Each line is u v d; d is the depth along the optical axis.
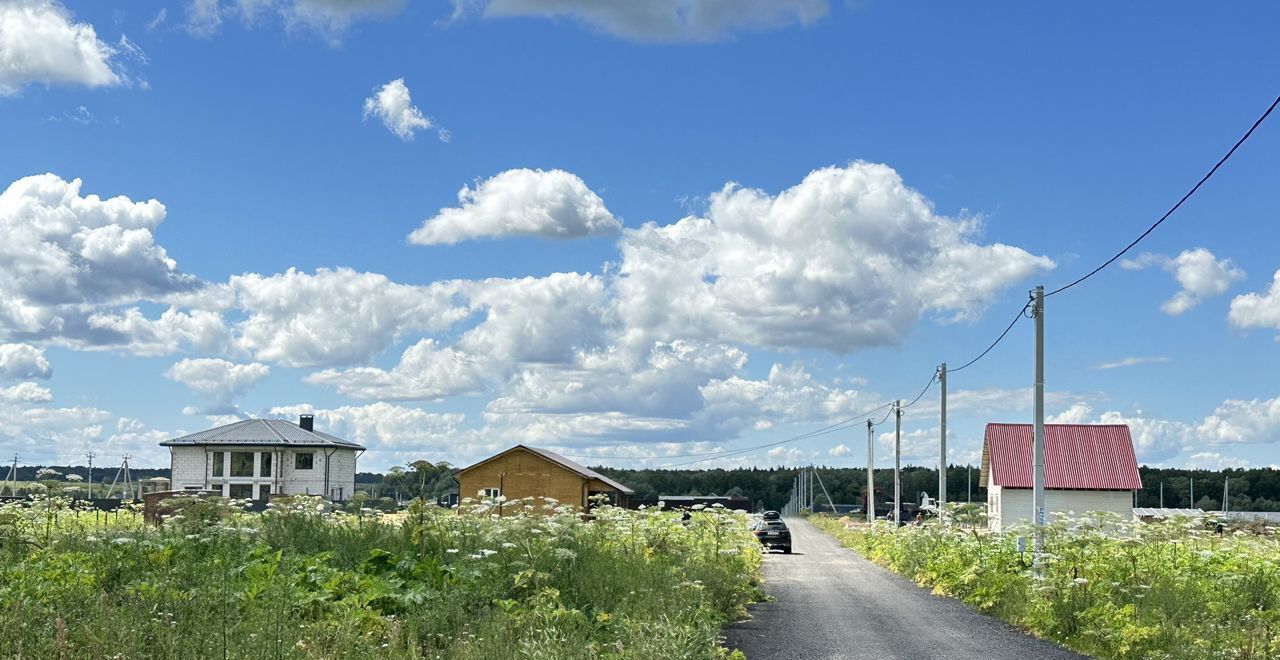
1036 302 24.30
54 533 16.83
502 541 14.23
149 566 12.73
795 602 20.19
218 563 11.69
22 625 8.62
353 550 15.20
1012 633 15.70
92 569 12.48
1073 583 15.80
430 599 12.09
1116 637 13.49
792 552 41.22
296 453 68.38
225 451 67.56
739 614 17.36
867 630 15.80
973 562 22.95
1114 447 49.06
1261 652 12.62
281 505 17.81
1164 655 12.74
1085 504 48.06
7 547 14.06
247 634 8.82
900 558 30.58
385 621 10.88
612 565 15.63
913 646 14.13
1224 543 25.42
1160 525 23.14
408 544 15.69
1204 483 116.81
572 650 10.27
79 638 8.72
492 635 10.41
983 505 26.23
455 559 14.28
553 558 14.67
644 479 148.00
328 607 11.26
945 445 39.19
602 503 25.69
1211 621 14.54
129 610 9.63
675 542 22.27
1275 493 115.50
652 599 13.92
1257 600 17.23
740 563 22.05
